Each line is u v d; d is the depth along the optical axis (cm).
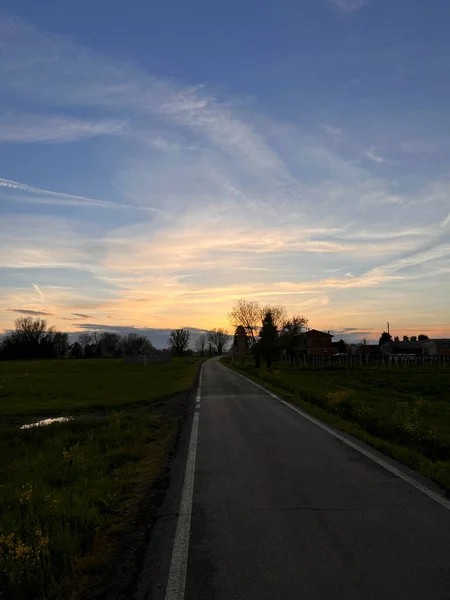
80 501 703
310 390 2586
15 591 436
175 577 465
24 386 3622
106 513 675
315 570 468
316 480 813
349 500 695
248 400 2223
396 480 807
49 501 709
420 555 496
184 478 850
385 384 3416
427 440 1148
